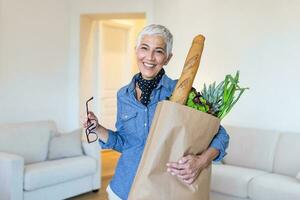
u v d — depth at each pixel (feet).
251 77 14.80
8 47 16.65
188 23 16.57
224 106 4.59
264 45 14.46
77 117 19.60
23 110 17.47
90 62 20.72
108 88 23.18
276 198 10.78
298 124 13.71
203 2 16.07
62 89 19.42
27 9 17.47
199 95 4.54
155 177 4.33
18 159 11.80
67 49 19.58
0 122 16.40
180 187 4.37
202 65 16.14
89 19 20.30
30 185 12.04
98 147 14.90
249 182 11.46
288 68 13.92
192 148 4.35
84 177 14.35
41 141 14.19
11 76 16.84
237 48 15.16
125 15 19.10
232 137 13.92
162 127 4.33
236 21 15.16
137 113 4.99
